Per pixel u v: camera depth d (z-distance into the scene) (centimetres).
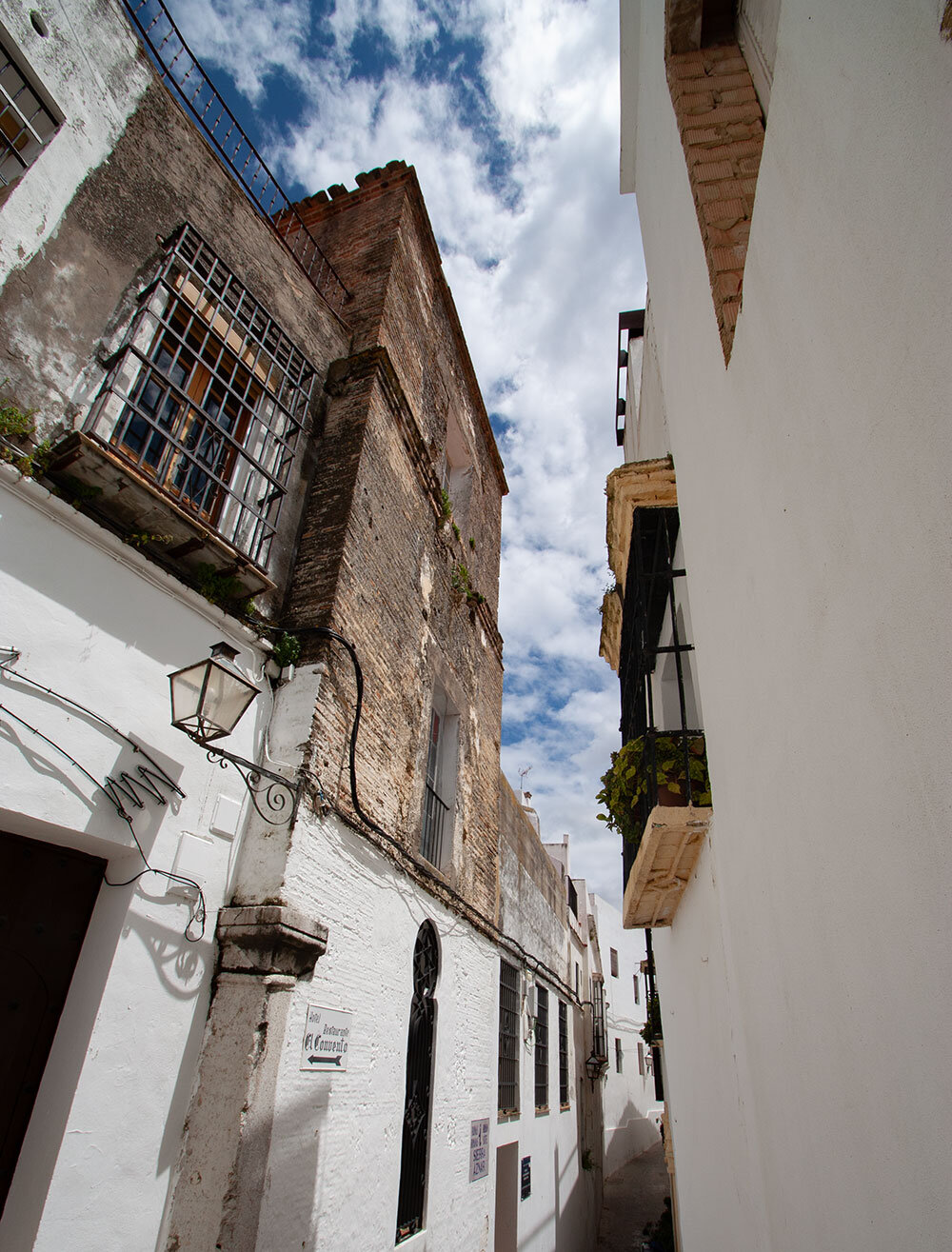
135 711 351
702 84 410
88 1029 300
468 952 715
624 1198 1794
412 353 745
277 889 380
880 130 169
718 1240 473
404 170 793
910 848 163
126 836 332
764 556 278
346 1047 425
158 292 434
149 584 378
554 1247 1024
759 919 311
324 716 447
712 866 458
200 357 449
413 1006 564
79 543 343
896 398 163
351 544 523
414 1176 536
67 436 332
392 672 576
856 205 183
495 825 874
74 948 326
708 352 370
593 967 2108
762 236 270
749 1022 341
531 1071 997
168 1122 324
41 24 376
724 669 362
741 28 421
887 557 171
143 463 390
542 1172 996
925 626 152
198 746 381
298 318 593
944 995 148
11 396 328
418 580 669
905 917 167
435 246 855
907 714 162
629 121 668
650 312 633
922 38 147
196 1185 317
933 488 146
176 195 468
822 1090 233
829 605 211
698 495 416
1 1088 289
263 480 504
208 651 405
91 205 396
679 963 655
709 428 375
